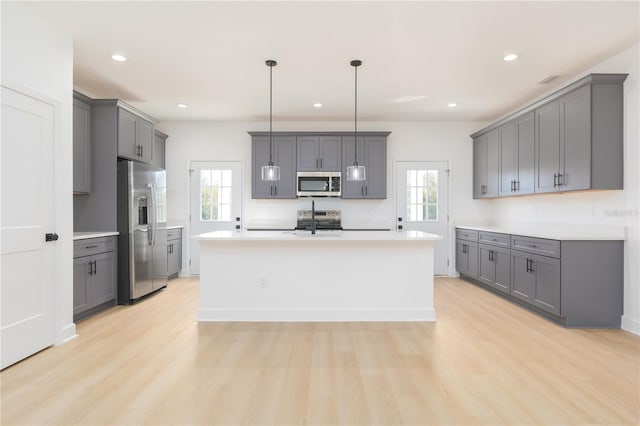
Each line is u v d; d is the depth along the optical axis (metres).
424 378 2.27
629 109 3.15
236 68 3.64
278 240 3.34
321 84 4.09
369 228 5.82
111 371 2.35
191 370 2.37
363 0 2.47
